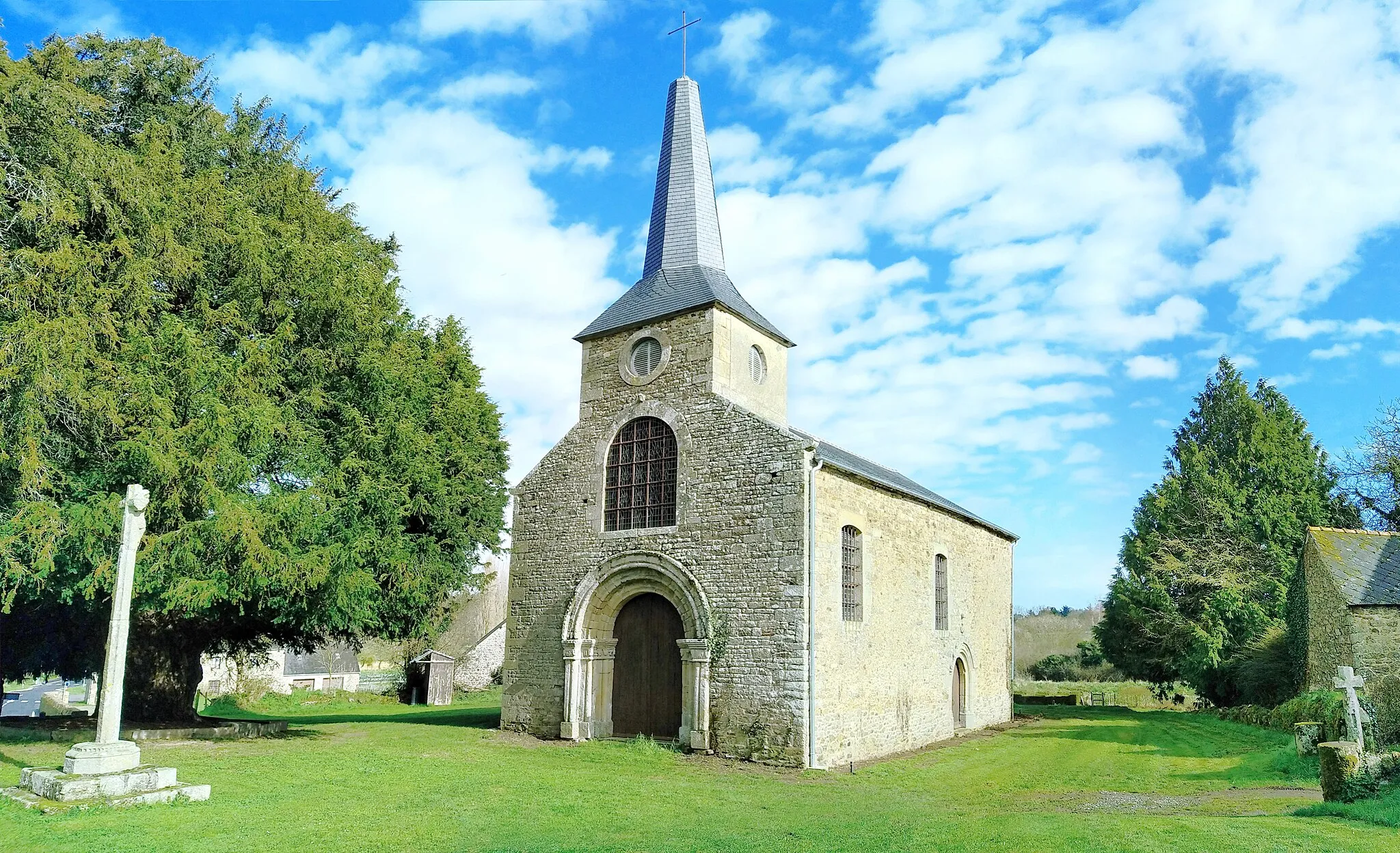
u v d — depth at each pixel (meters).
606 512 19.53
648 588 18.44
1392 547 19.27
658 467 18.94
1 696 19.36
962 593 23.77
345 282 17.23
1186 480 33.44
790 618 16.19
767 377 20.62
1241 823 9.79
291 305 16.69
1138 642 32.56
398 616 19.16
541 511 20.52
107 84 16.23
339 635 19.62
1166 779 15.14
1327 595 18.97
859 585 18.17
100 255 13.25
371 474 17.23
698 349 18.88
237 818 9.52
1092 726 24.86
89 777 9.86
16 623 18.44
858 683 17.50
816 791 13.34
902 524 20.38
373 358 17.34
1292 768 15.09
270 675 39.41
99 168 13.33
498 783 12.70
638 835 9.48
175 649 19.64
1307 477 31.98
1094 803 12.60
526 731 19.58
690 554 17.78
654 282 21.19
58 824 8.79
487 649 46.56
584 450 20.22
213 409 13.70
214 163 17.81
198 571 13.91
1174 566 30.27
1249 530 31.03
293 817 9.75
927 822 10.41
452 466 20.48
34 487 12.27
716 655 16.95
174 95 17.64
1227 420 34.31
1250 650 26.73
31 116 12.91
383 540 17.23
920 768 16.48
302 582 14.88
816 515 16.59
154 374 13.47
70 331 12.23
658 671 18.36
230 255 15.92
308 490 15.42
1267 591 29.11
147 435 13.07
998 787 14.46
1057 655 53.41
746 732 16.30
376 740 18.22
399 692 39.97
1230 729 23.11
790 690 15.93
